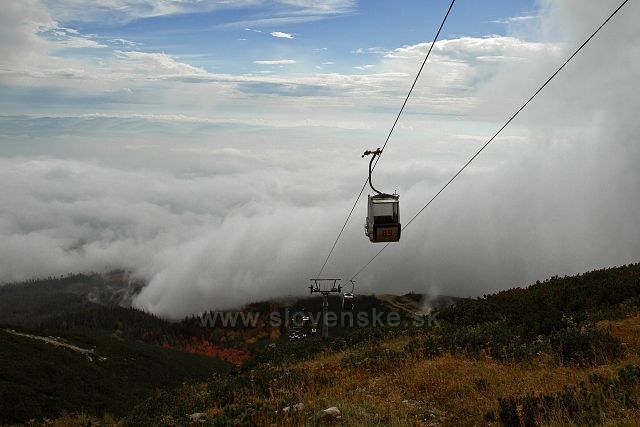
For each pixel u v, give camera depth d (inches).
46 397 1691.7
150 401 869.8
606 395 481.7
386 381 690.2
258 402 623.8
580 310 1045.8
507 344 843.4
